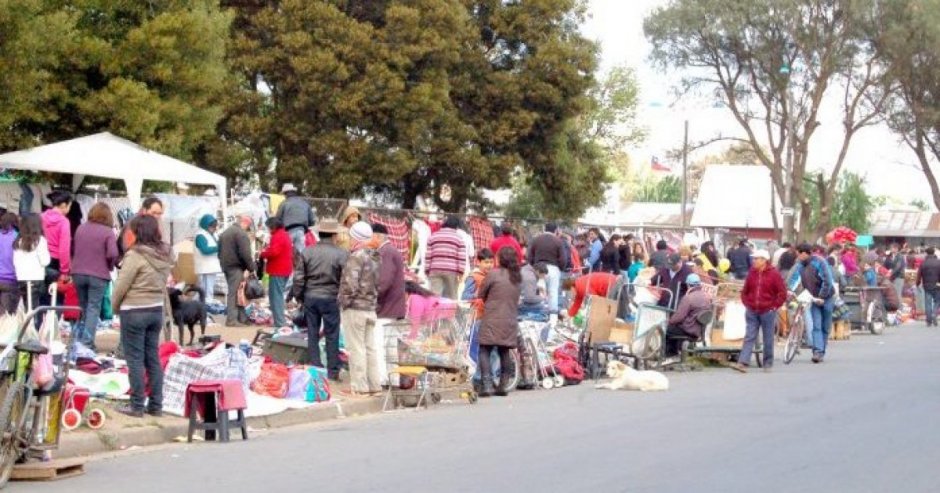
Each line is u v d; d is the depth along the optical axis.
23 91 24.34
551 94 43.53
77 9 27.91
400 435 14.58
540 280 23.19
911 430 14.32
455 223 23.19
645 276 25.06
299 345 18.72
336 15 38.81
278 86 39.78
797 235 58.75
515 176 50.75
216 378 15.43
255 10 39.94
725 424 15.04
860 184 83.69
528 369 19.92
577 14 45.38
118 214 25.97
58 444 12.25
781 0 54.66
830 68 56.44
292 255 23.20
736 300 24.19
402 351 17.91
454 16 40.53
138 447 13.77
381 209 31.19
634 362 22.11
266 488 10.91
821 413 16.02
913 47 55.78
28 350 11.16
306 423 16.08
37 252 17.61
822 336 24.69
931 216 87.31
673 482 10.97
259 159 40.78
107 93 27.44
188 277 24.41
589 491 10.55
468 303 19.27
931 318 38.94
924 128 60.75
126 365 15.62
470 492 10.58
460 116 43.19
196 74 29.33
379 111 39.41
